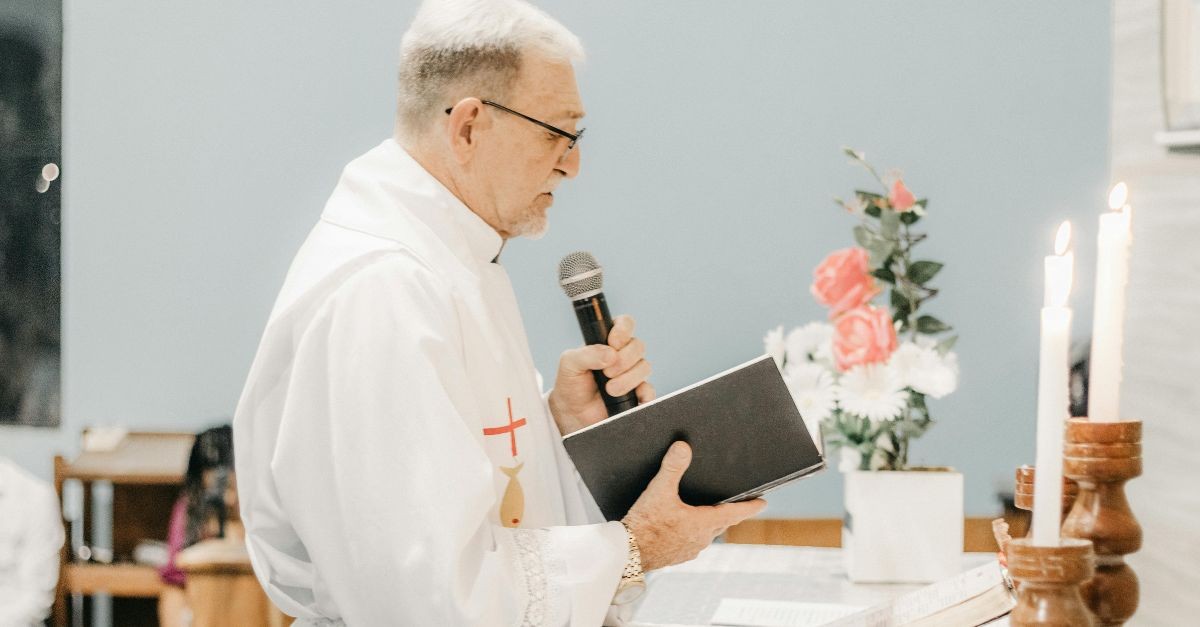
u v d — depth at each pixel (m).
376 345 1.37
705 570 2.20
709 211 3.70
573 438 1.42
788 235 3.67
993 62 3.54
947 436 3.57
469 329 1.50
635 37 3.70
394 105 3.92
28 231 4.09
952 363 2.07
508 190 1.58
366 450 1.32
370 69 3.92
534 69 1.54
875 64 3.60
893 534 2.05
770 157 3.67
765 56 3.65
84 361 4.08
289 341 1.45
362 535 1.30
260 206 3.99
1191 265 0.94
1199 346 0.93
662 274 3.73
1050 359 0.80
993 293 3.56
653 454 1.43
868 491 2.06
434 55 1.55
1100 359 0.90
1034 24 3.52
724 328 3.71
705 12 3.67
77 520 3.93
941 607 1.15
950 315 3.58
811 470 1.44
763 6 3.64
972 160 3.57
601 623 1.37
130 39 4.01
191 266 4.03
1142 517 1.01
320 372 1.39
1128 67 1.04
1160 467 0.98
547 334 3.78
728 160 3.69
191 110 4.00
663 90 3.70
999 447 3.55
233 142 3.98
